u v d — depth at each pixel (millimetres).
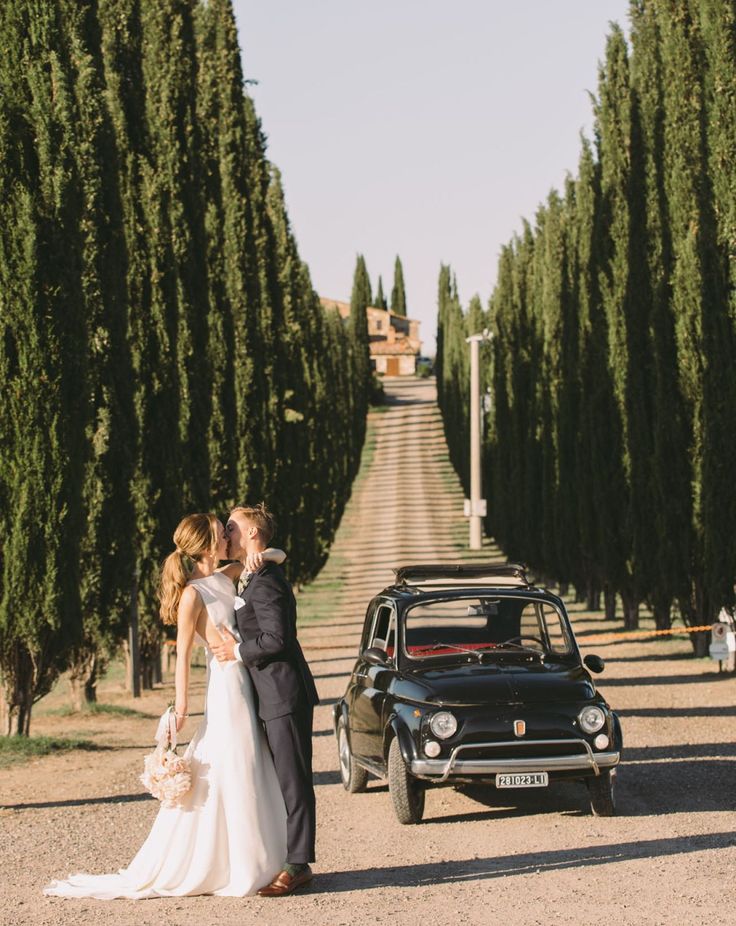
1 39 17438
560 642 12742
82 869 9586
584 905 7957
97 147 21500
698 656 25891
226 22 35281
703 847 9758
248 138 38656
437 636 12750
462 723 11156
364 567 63250
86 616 21797
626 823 11031
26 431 16938
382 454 111438
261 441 33938
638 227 27734
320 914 7723
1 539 16938
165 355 25234
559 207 47719
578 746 11180
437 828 11273
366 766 12977
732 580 24016
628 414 27922
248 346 33875
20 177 17141
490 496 67875
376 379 142875
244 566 8766
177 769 8172
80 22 21547
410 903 8086
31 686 17797
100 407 21688
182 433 27062
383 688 12414
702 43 25172
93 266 21438
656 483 26078
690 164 24922
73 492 17328
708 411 24078
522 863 9461
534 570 51312
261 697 8398
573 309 40656
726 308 24000
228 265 34000
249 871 8258
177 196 27078
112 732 19703
